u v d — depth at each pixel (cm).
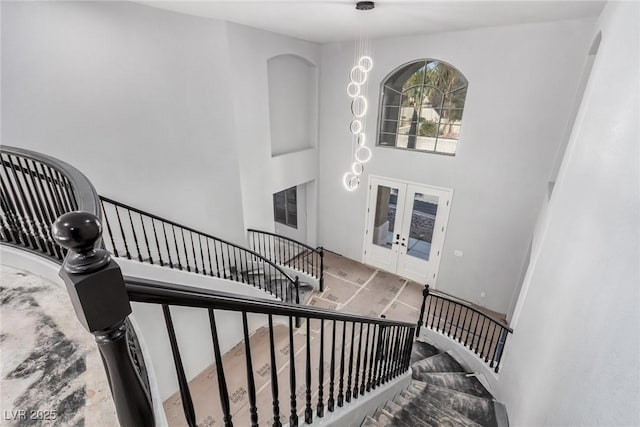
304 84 652
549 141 458
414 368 411
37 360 156
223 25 457
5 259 231
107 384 145
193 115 473
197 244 532
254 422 129
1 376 147
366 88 602
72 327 177
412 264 657
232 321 486
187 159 485
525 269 508
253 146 562
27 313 187
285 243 752
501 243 538
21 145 338
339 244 755
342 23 451
